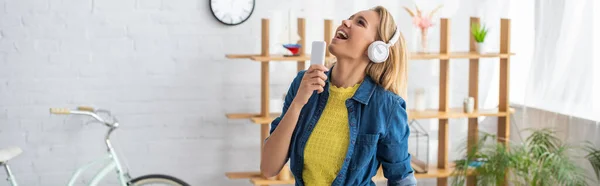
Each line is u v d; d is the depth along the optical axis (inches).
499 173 170.4
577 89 173.3
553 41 179.2
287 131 80.0
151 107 184.7
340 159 80.5
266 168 83.0
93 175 184.4
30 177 181.3
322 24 189.6
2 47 175.2
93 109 166.2
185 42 184.1
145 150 186.2
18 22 175.3
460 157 203.9
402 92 82.5
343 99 80.7
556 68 179.0
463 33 197.8
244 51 186.5
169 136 186.9
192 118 187.3
